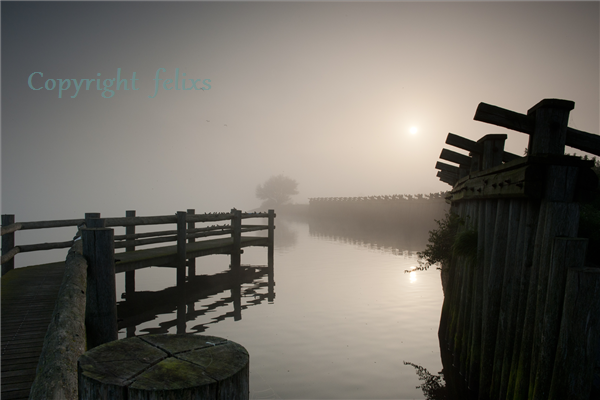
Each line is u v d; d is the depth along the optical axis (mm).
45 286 6922
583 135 3402
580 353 2861
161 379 1147
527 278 3568
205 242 12562
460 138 5957
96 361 1251
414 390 4699
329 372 5191
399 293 9477
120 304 9148
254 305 8805
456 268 6223
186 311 8617
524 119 3482
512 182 3664
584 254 2982
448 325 6152
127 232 10805
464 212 6918
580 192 3203
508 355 3779
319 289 10148
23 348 4188
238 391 1211
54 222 8969
